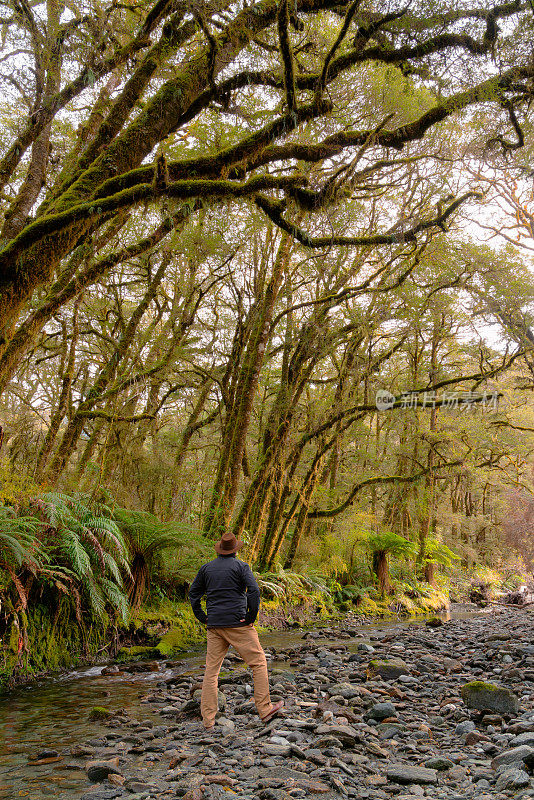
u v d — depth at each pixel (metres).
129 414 11.88
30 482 7.92
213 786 3.58
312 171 9.26
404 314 13.41
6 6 6.25
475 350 17.30
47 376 13.73
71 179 6.92
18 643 6.58
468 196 10.24
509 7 6.01
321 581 14.49
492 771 3.89
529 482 23.59
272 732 4.63
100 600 7.45
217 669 4.94
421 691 6.36
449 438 16.20
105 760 4.12
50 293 7.56
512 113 7.48
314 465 14.27
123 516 9.19
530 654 8.35
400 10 6.13
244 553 12.16
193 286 12.88
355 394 14.74
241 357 13.77
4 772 3.96
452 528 26.22
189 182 5.69
